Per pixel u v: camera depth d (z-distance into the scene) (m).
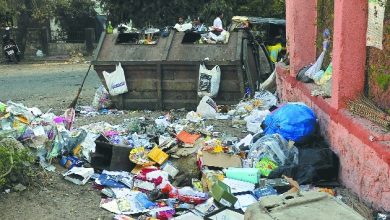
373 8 5.06
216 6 18.09
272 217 3.10
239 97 9.15
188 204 5.01
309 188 5.16
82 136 6.50
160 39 9.47
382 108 5.06
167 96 9.39
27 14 21.00
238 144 6.52
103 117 8.95
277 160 5.58
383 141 4.45
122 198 5.16
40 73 15.97
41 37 21.56
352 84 5.41
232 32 9.27
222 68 8.93
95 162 6.03
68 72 16.03
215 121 8.34
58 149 6.23
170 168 5.76
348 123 5.11
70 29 23.09
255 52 9.98
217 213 4.40
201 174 5.65
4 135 5.96
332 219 3.06
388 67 4.89
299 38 7.70
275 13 18.34
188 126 7.66
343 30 5.27
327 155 5.43
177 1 18.75
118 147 5.95
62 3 21.83
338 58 5.38
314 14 7.66
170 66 9.10
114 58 9.30
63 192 5.43
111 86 9.34
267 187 5.07
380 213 4.32
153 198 5.22
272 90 9.68
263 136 6.08
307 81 7.28
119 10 19.27
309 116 6.11
